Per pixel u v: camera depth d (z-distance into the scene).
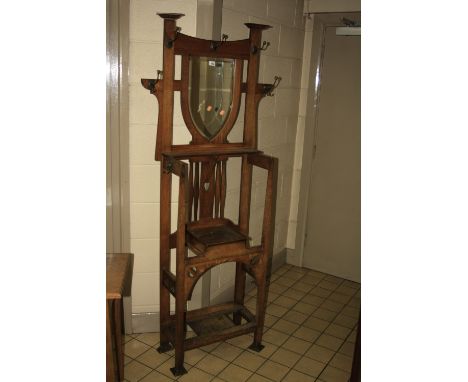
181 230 2.04
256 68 2.27
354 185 3.37
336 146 3.40
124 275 1.83
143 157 2.36
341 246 3.53
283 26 3.07
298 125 3.54
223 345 2.55
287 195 3.62
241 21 2.62
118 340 2.08
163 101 2.06
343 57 3.24
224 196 2.37
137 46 2.22
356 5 3.08
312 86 3.40
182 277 2.11
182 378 2.22
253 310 2.98
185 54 2.05
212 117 2.23
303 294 3.26
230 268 2.96
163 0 2.21
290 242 3.76
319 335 2.71
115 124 2.25
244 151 2.29
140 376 2.22
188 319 2.46
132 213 2.42
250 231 3.16
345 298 3.22
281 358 2.45
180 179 1.99
